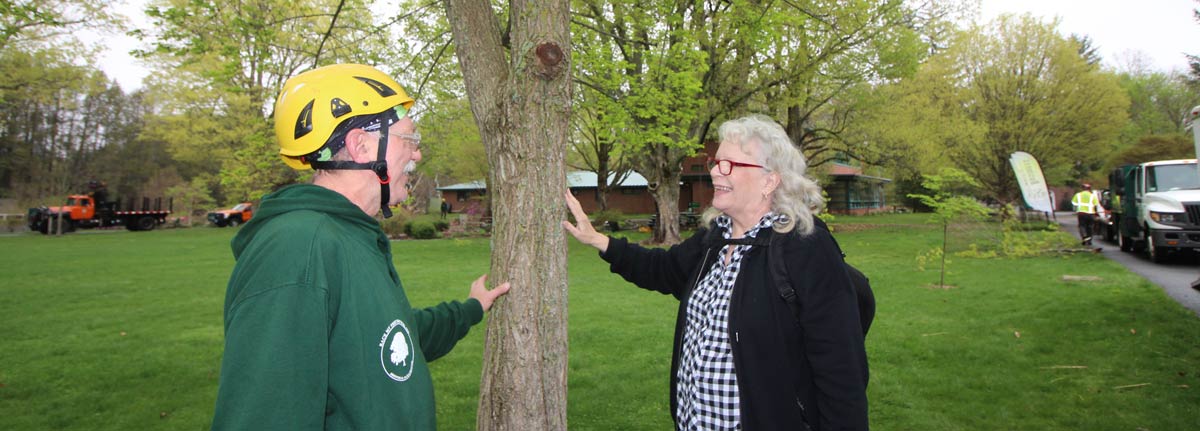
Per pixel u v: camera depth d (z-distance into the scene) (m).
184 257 15.09
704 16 13.66
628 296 8.67
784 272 1.73
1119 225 12.99
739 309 1.78
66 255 15.60
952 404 4.06
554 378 1.97
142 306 8.20
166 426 3.88
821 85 19.72
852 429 1.62
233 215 34.16
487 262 13.84
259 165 9.16
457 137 14.55
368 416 1.15
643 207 44.44
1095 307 6.79
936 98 24.72
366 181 1.39
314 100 1.35
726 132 2.02
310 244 1.13
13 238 23.00
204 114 26.25
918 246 15.70
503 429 1.94
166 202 38.66
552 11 1.91
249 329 1.04
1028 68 24.00
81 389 4.61
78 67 20.39
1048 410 3.88
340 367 1.14
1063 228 21.11
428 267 12.79
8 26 6.77
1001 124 23.80
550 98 1.93
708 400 1.83
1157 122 44.59
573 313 7.36
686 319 2.02
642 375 4.80
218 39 6.56
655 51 10.83
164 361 5.36
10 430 3.80
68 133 43.31
